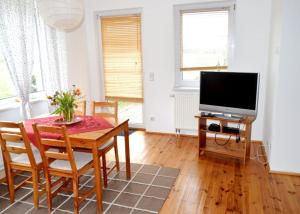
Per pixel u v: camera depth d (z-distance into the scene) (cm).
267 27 386
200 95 375
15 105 371
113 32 480
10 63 351
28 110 378
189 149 405
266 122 379
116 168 332
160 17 437
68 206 261
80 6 267
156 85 464
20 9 357
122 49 480
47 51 425
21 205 265
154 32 446
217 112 366
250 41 397
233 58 411
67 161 257
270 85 351
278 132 305
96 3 473
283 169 314
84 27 486
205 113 371
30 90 387
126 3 454
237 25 397
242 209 249
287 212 244
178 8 427
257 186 290
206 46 427
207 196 273
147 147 417
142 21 452
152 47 452
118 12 467
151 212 248
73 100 296
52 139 243
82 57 489
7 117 358
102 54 498
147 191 285
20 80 364
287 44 282
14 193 273
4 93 373
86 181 311
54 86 440
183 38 436
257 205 255
